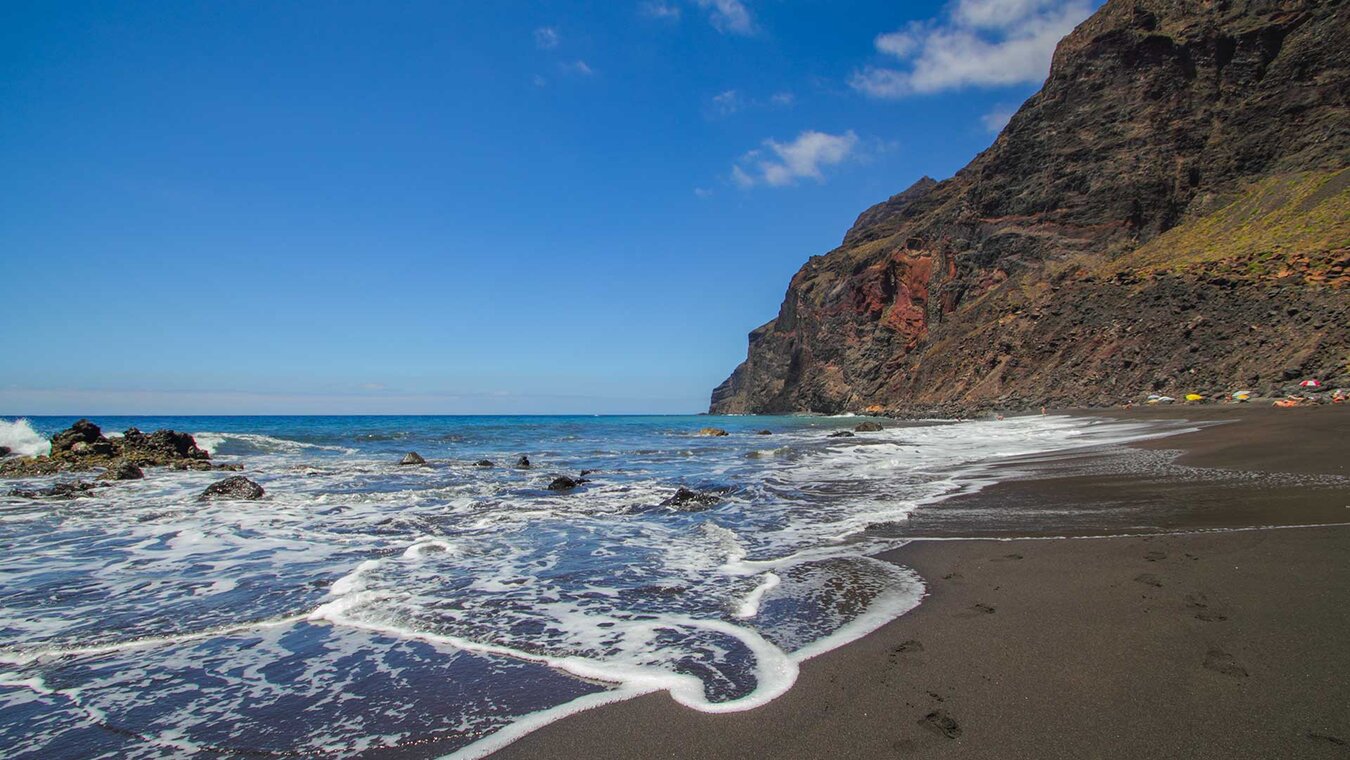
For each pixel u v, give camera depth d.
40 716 4.10
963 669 4.22
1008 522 8.95
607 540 9.20
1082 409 46.19
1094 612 5.10
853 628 5.11
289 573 7.57
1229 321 43.31
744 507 11.82
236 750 3.64
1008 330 66.69
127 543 9.38
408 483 17.31
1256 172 60.78
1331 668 3.90
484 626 5.56
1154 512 8.93
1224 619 4.76
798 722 3.66
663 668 4.52
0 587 7.06
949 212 91.94
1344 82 57.91
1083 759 3.13
